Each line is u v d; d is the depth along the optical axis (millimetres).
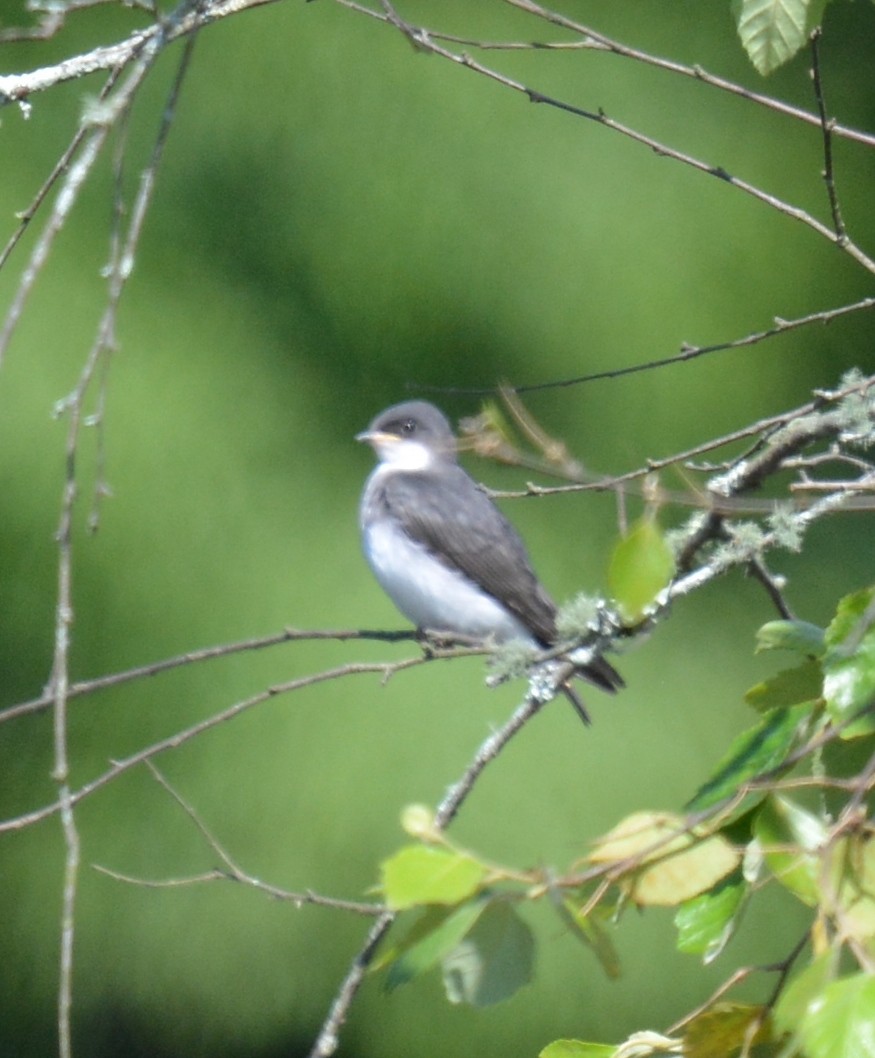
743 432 4965
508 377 11977
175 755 11508
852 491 4707
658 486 4734
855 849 3428
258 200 12117
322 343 11922
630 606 3938
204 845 11531
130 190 11844
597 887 3660
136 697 11492
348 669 5312
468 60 5184
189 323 11711
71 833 3670
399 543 9633
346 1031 11836
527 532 11484
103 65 5188
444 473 9922
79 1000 12055
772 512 4848
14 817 11875
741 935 11227
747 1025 3615
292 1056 12039
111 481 11305
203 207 12008
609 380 11961
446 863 3242
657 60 5215
